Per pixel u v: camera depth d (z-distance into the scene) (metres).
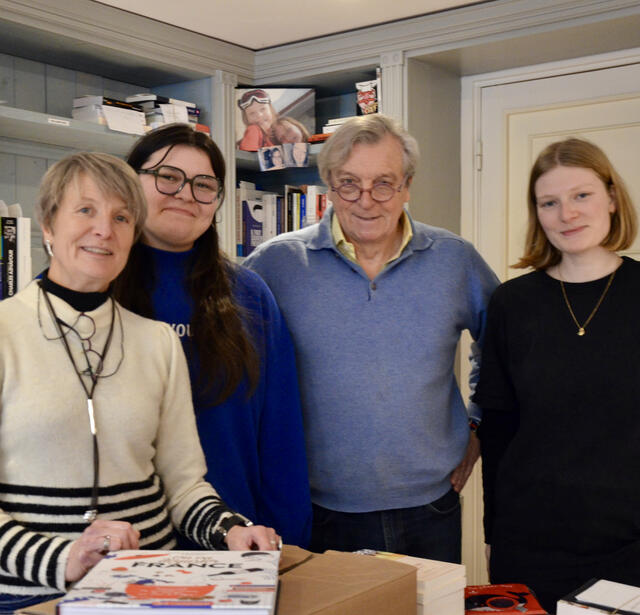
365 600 0.97
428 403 1.78
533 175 1.73
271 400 1.68
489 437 1.86
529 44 2.93
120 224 1.23
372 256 1.82
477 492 3.36
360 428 1.75
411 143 1.78
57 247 1.21
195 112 3.29
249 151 3.43
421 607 1.11
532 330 1.71
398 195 1.76
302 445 1.70
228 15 2.97
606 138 3.11
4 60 3.02
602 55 3.07
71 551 1.04
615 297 1.64
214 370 1.54
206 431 1.56
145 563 0.97
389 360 1.76
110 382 1.21
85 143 3.14
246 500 1.60
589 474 1.59
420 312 1.80
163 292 1.56
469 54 3.05
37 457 1.13
